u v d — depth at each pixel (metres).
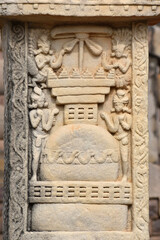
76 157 5.12
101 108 5.18
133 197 5.12
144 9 5.04
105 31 5.14
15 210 5.06
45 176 5.12
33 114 5.12
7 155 5.10
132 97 5.14
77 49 5.16
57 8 4.99
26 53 5.10
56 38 5.16
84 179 5.12
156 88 7.38
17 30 5.09
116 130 5.15
